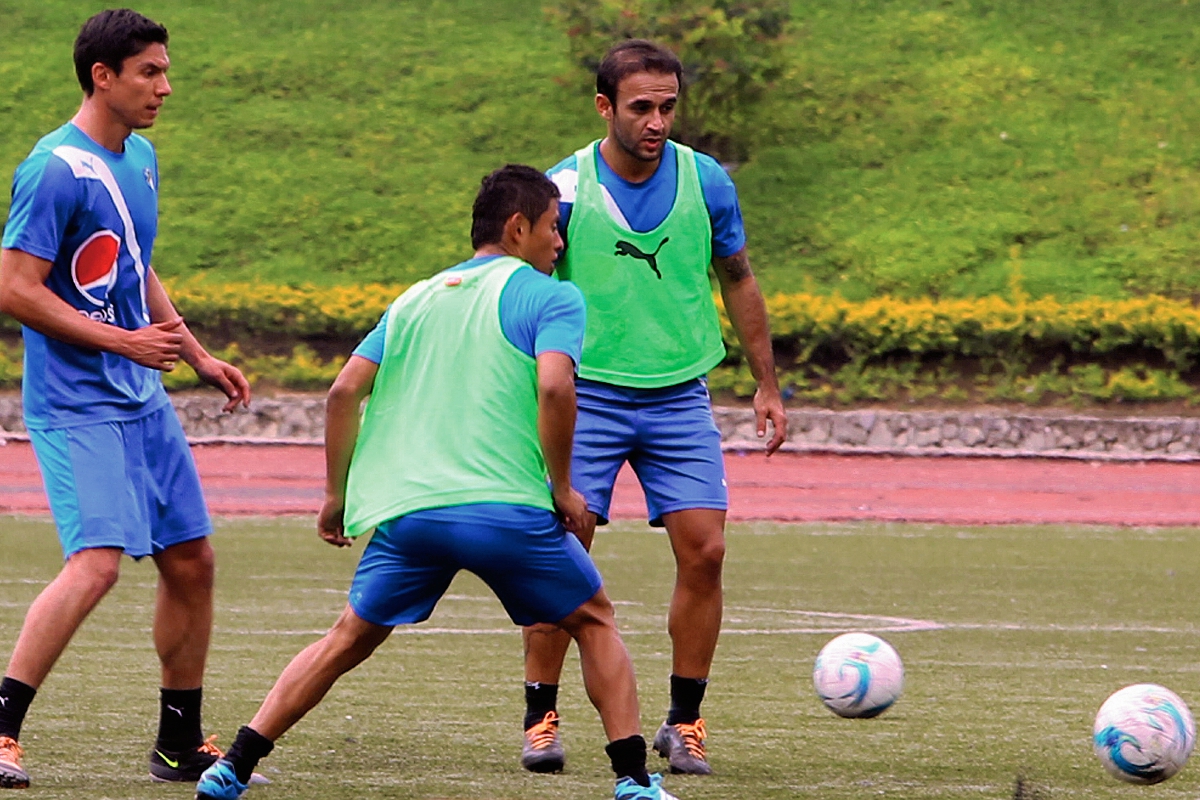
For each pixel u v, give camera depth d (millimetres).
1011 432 80750
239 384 18953
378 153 108312
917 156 105438
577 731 21453
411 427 15734
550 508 15539
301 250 98812
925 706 23406
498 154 107750
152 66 17719
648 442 20250
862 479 72250
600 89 20078
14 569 40188
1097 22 119562
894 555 46656
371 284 95062
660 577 40531
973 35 118750
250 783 17281
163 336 17500
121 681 24141
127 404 17781
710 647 19656
